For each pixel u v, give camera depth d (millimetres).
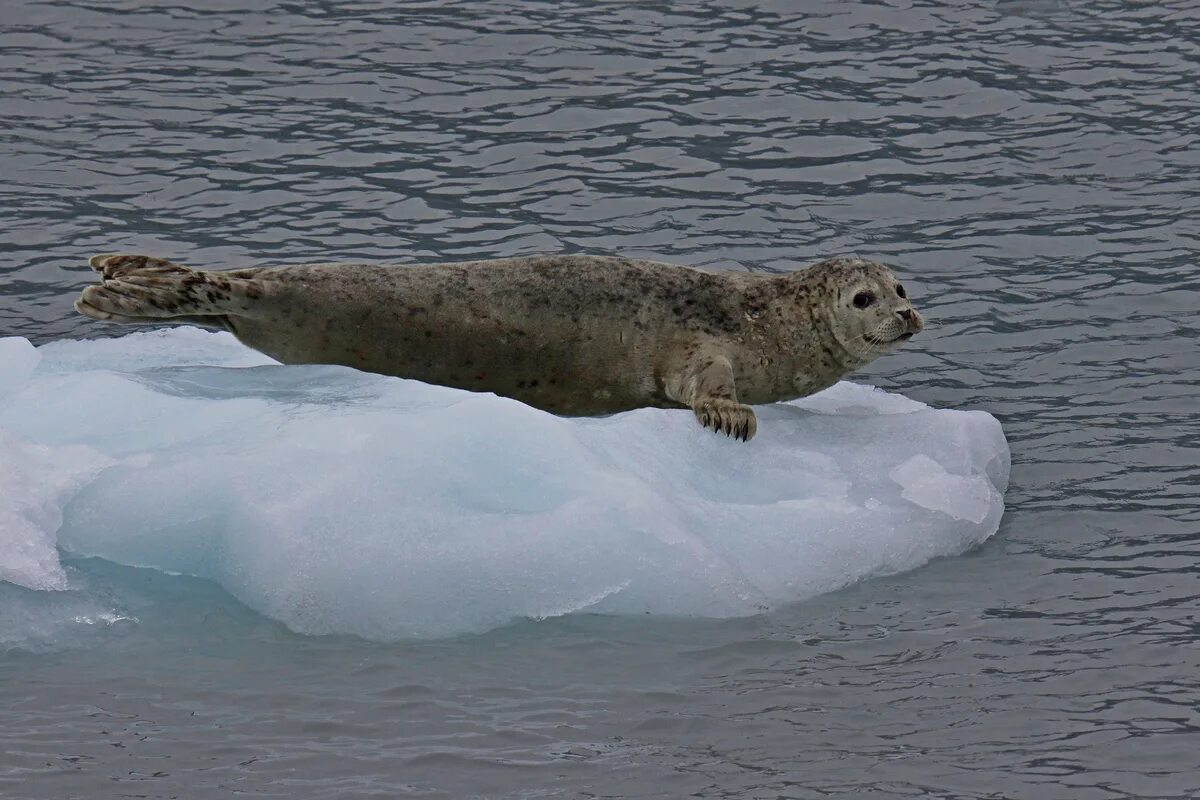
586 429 19812
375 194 31812
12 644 16812
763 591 18438
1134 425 23734
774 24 40469
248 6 41219
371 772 14906
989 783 15125
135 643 16922
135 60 37750
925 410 22312
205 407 19797
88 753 15094
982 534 20250
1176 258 29703
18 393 20250
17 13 40188
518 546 17781
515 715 15891
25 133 33844
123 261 21578
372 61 38031
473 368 21797
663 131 34719
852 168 33281
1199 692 16750
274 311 21344
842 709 16266
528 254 29469
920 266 29500
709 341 22047
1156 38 39875
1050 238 30516
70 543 18078
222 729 15516
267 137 34156
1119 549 20062
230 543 17828
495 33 39719
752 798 14750
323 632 17234
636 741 15562
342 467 18312
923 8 41562
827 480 20250
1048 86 37125
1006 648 17578
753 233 30531
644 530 18047
